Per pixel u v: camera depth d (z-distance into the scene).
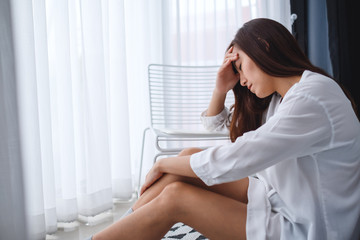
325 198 0.71
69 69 1.61
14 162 1.20
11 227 1.20
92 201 1.65
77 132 1.72
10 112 1.20
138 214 0.77
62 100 1.61
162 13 2.26
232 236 0.75
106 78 1.91
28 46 1.36
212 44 2.36
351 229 0.70
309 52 2.22
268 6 2.43
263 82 0.82
